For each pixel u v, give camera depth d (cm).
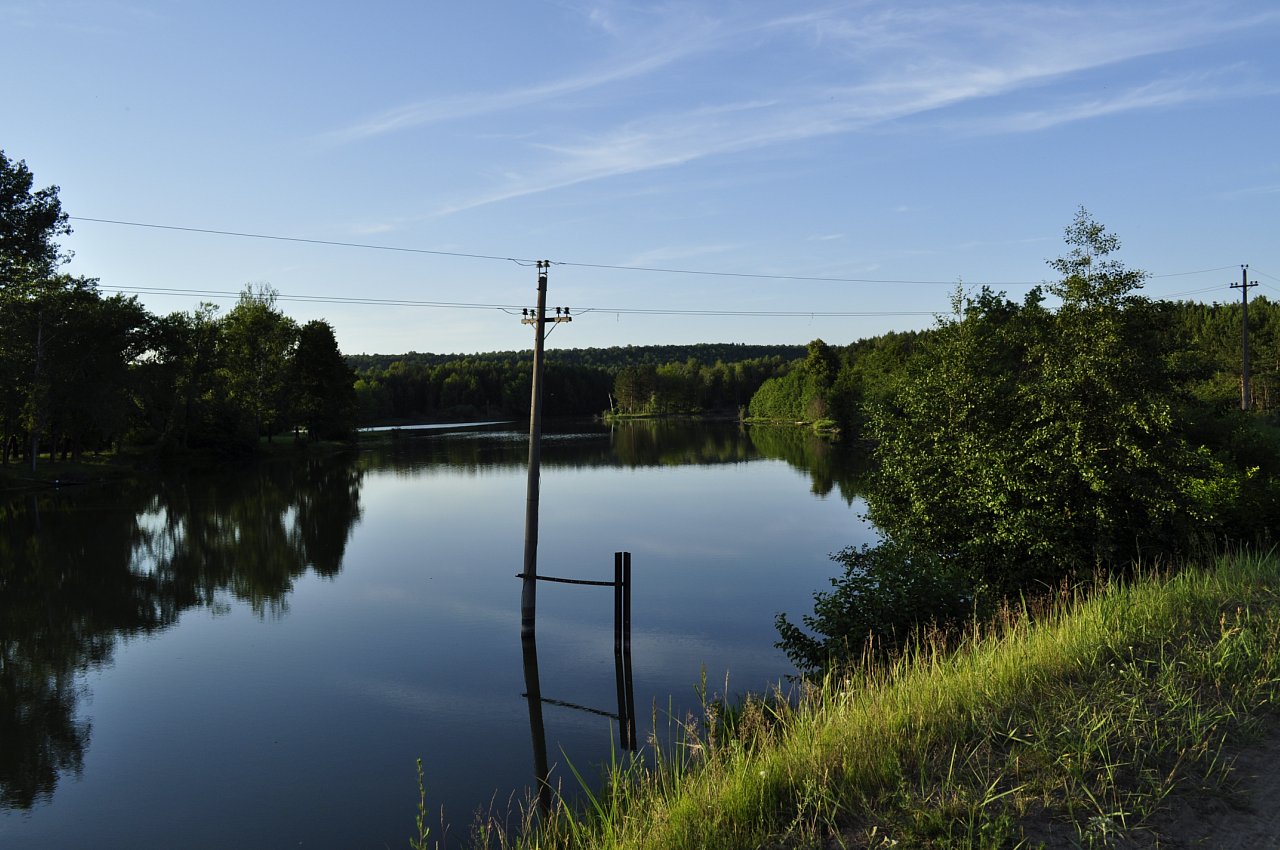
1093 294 1641
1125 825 508
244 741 1312
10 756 1257
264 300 7756
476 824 1015
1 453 6278
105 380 5409
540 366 1938
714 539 3066
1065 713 682
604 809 840
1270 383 6500
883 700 767
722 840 558
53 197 3975
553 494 4553
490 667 1678
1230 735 636
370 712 1434
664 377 17412
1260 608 979
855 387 8750
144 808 1080
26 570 2653
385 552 2959
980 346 1808
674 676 1588
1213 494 1762
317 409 8644
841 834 541
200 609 2175
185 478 5641
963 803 543
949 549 1700
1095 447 1548
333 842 985
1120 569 1572
